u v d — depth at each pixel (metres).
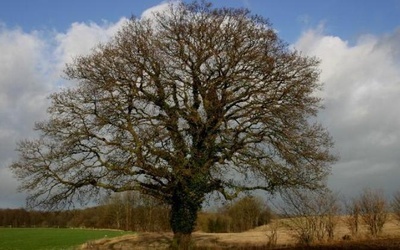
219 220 57.22
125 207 70.94
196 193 25.45
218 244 30.59
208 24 25.83
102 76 25.12
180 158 24.27
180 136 25.33
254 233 41.75
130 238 36.84
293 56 25.92
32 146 24.80
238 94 25.70
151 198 26.19
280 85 25.59
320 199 28.72
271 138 25.56
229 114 26.02
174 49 25.94
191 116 25.11
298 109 25.44
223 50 25.58
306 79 25.77
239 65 25.61
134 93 25.05
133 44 25.36
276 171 25.17
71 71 25.52
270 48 25.70
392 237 30.69
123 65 25.05
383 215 32.88
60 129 25.03
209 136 25.34
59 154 24.66
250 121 25.44
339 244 26.84
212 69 25.73
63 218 92.25
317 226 28.78
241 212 51.19
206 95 25.55
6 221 93.75
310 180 26.03
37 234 64.19
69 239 52.75
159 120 25.42
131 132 24.53
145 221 51.56
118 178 24.69
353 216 32.62
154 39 25.67
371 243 26.94
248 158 25.36
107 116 24.94
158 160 24.47
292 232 31.28
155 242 33.72
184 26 25.86
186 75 26.16
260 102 25.28
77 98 25.25
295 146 25.33
